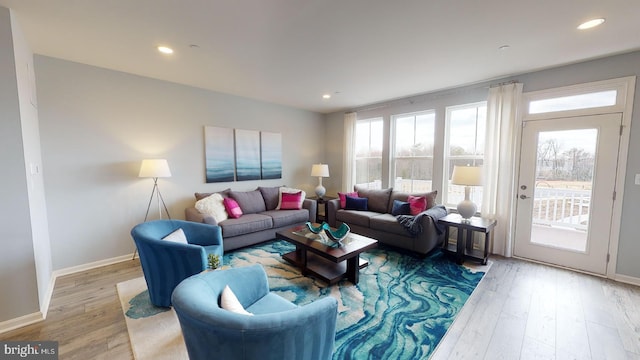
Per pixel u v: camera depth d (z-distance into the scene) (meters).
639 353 1.79
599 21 2.09
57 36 2.34
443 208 3.90
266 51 2.67
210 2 1.83
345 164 5.54
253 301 1.69
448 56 2.80
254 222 3.78
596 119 2.93
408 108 4.57
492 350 1.80
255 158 4.81
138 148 3.50
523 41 2.45
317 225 3.37
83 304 2.36
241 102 4.58
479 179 3.22
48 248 2.76
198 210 3.57
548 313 2.24
